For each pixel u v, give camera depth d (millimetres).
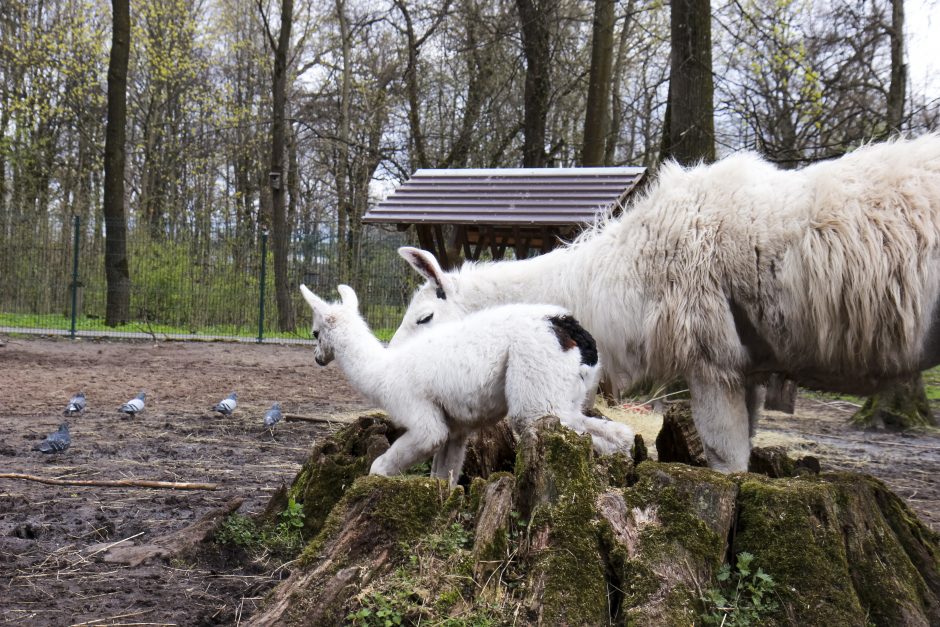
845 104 13898
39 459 6684
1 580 3961
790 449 8461
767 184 4492
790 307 4289
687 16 11523
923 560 3443
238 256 21109
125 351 16188
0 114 29078
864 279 4074
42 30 29031
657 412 8977
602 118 18734
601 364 4887
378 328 19875
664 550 3096
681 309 4410
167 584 3939
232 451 7305
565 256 5219
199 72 32562
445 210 9445
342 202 30688
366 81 29172
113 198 20484
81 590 3850
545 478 3322
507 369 4500
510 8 21516
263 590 3869
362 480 3559
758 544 3178
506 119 24938
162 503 5445
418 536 3395
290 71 32438
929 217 4078
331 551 3340
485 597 3090
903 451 8617
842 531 3252
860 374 4418
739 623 2959
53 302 20734
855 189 4219
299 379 13242
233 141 34406
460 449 4992
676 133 11719
